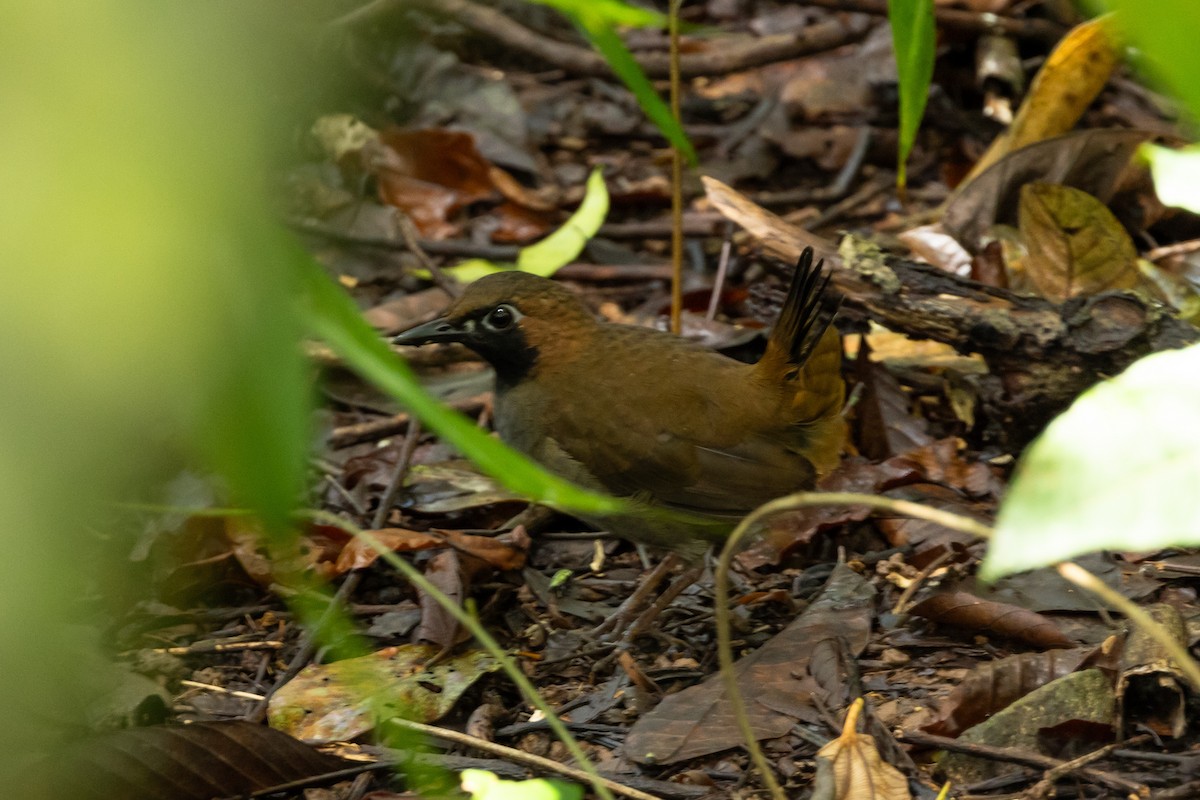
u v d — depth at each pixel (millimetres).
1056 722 6762
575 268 13242
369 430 10797
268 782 6742
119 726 7051
